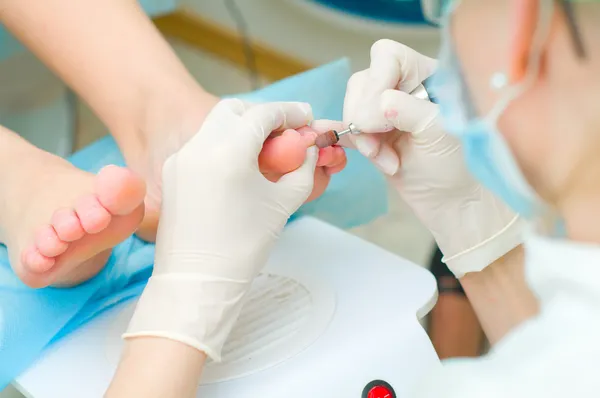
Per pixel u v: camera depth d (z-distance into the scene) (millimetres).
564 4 348
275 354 619
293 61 1774
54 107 1517
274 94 985
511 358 424
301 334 639
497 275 702
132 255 791
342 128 727
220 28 1895
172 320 573
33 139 1492
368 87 686
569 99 366
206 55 1913
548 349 406
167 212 619
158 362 554
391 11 1457
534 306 672
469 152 442
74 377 624
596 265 386
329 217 1000
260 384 589
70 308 704
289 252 769
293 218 850
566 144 376
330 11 1561
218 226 603
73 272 701
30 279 665
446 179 683
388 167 688
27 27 928
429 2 443
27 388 624
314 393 583
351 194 995
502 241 688
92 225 610
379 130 667
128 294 745
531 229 447
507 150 409
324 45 1661
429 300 678
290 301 687
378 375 602
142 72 875
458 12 418
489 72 398
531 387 397
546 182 403
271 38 1793
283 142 648
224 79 1825
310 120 722
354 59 1606
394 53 706
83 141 1566
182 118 846
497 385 413
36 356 658
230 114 641
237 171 605
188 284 589
